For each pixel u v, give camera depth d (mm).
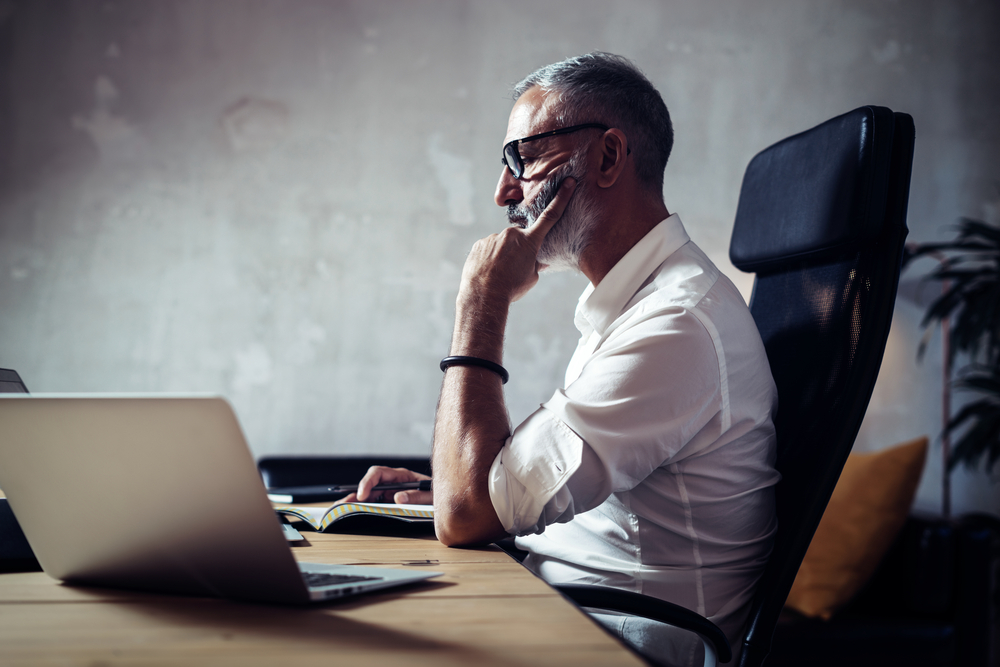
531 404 3010
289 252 3012
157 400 476
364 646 430
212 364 2955
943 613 1933
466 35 3111
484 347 962
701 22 3170
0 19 2971
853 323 951
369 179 3055
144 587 573
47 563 591
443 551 817
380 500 1179
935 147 3189
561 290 3053
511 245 1041
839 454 912
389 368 3008
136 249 2959
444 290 3047
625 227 1124
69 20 2996
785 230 1092
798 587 1976
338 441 2967
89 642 433
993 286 2604
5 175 2930
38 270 2918
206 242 2986
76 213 2949
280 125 3039
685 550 953
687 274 1017
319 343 2996
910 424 3061
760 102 3164
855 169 967
